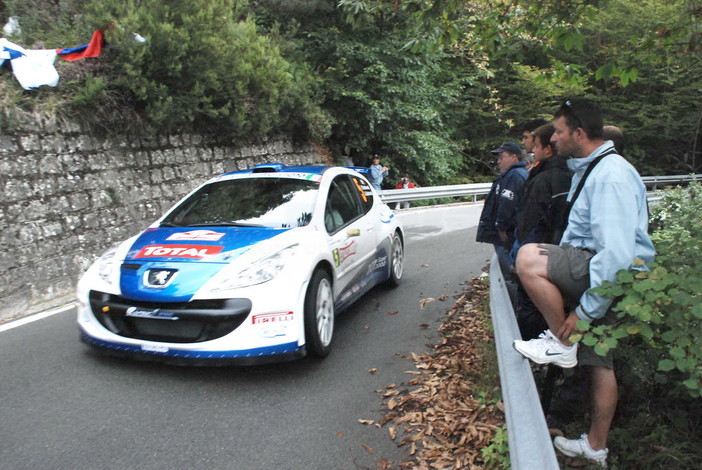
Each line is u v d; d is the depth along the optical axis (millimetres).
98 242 7934
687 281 2260
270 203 5141
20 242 6566
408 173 18078
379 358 4574
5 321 5883
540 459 1902
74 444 3154
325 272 4613
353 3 5836
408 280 7398
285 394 3865
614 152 2701
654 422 2930
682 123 22781
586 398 3289
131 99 8953
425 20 5551
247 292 3910
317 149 15641
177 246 4398
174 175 10016
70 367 4289
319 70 15609
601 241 2457
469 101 21094
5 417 3477
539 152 4055
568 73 5969
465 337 4930
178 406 3654
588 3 5586
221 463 2992
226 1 11195
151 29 8977
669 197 5770
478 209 16172
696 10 5070
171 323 3939
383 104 15484
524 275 2684
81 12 9445
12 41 8586
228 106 10742
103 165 8344
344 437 3297
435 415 3535
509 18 6012
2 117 6723
